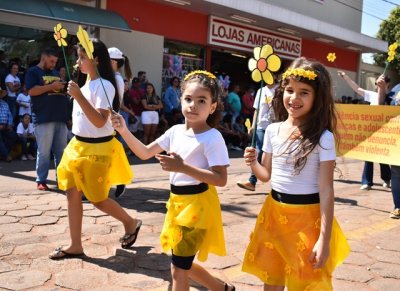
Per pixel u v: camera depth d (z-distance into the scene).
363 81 23.02
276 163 2.60
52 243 4.20
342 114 6.61
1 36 9.77
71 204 3.82
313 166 2.48
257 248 2.66
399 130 6.12
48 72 6.23
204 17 13.77
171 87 11.62
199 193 2.79
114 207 3.95
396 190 5.66
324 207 2.39
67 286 3.33
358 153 6.51
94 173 3.73
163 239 2.83
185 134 2.85
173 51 13.25
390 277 3.75
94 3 11.04
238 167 9.42
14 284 3.33
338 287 3.52
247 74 16.23
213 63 14.98
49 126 6.14
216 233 2.86
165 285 3.41
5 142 8.53
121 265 3.75
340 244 2.61
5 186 6.37
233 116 12.71
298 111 2.52
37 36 10.28
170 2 12.40
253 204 6.04
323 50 18.86
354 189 7.56
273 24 15.19
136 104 10.45
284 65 17.23
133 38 11.95
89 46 3.16
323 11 18.62
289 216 2.51
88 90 3.69
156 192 6.48
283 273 2.61
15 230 4.52
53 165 8.16
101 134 3.75
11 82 8.81
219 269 3.78
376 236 4.86
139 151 2.96
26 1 8.96
